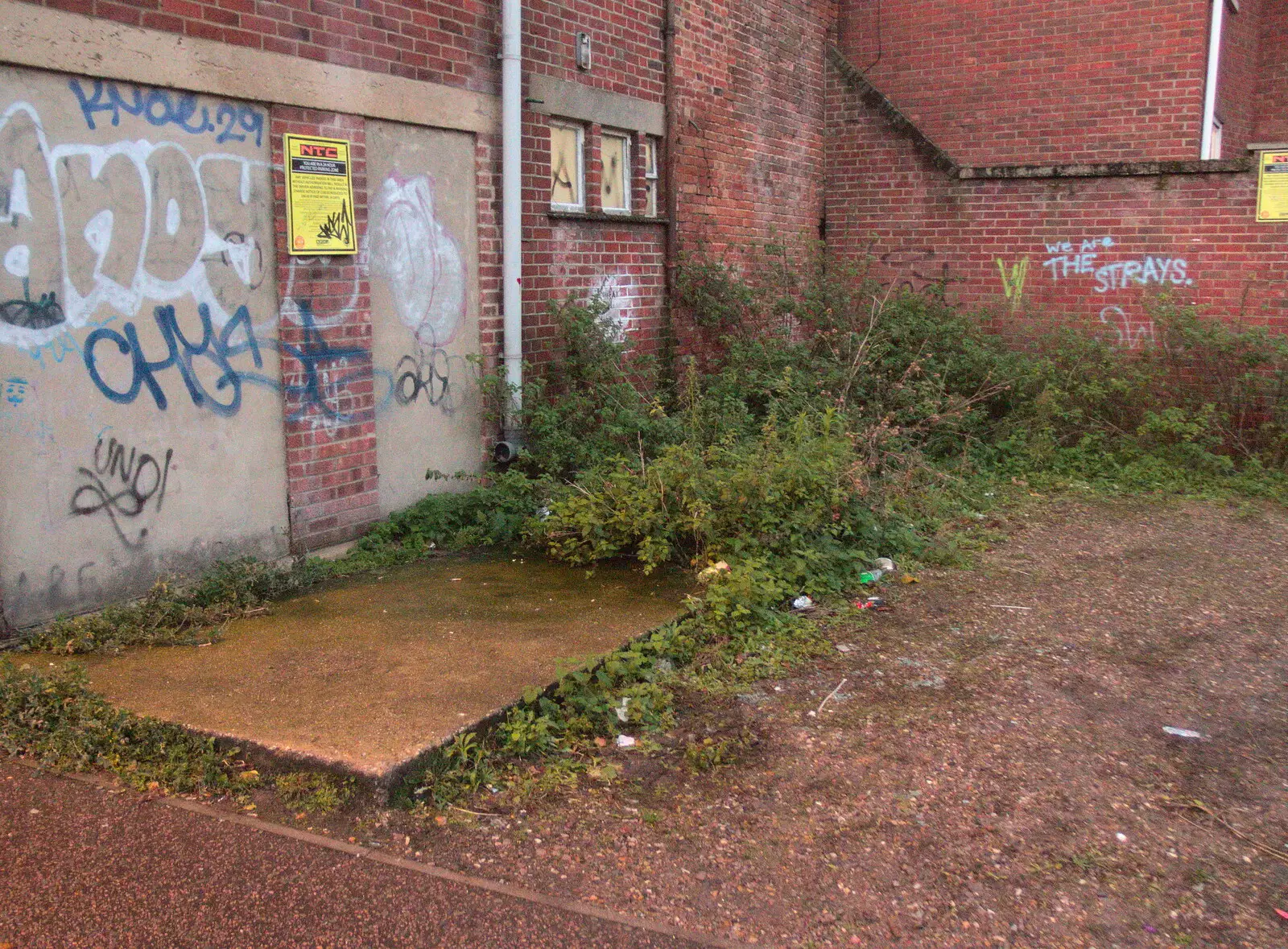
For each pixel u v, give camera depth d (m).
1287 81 13.71
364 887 3.15
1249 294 9.64
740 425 7.98
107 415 5.11
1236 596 6.07
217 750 3.86
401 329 6.77
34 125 4.71
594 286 8.54
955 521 7.66
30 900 3.05
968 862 3.37
